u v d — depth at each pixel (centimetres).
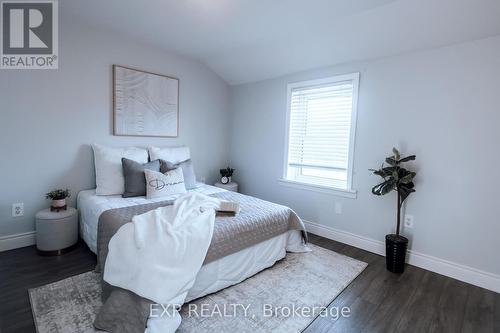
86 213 247
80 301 173
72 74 265
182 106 360
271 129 364
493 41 202
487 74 205
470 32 204
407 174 230
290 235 261
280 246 243
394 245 228
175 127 351
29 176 249
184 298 156
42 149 254
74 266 219
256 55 326
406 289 205
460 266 223
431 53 230
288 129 343
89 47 272
